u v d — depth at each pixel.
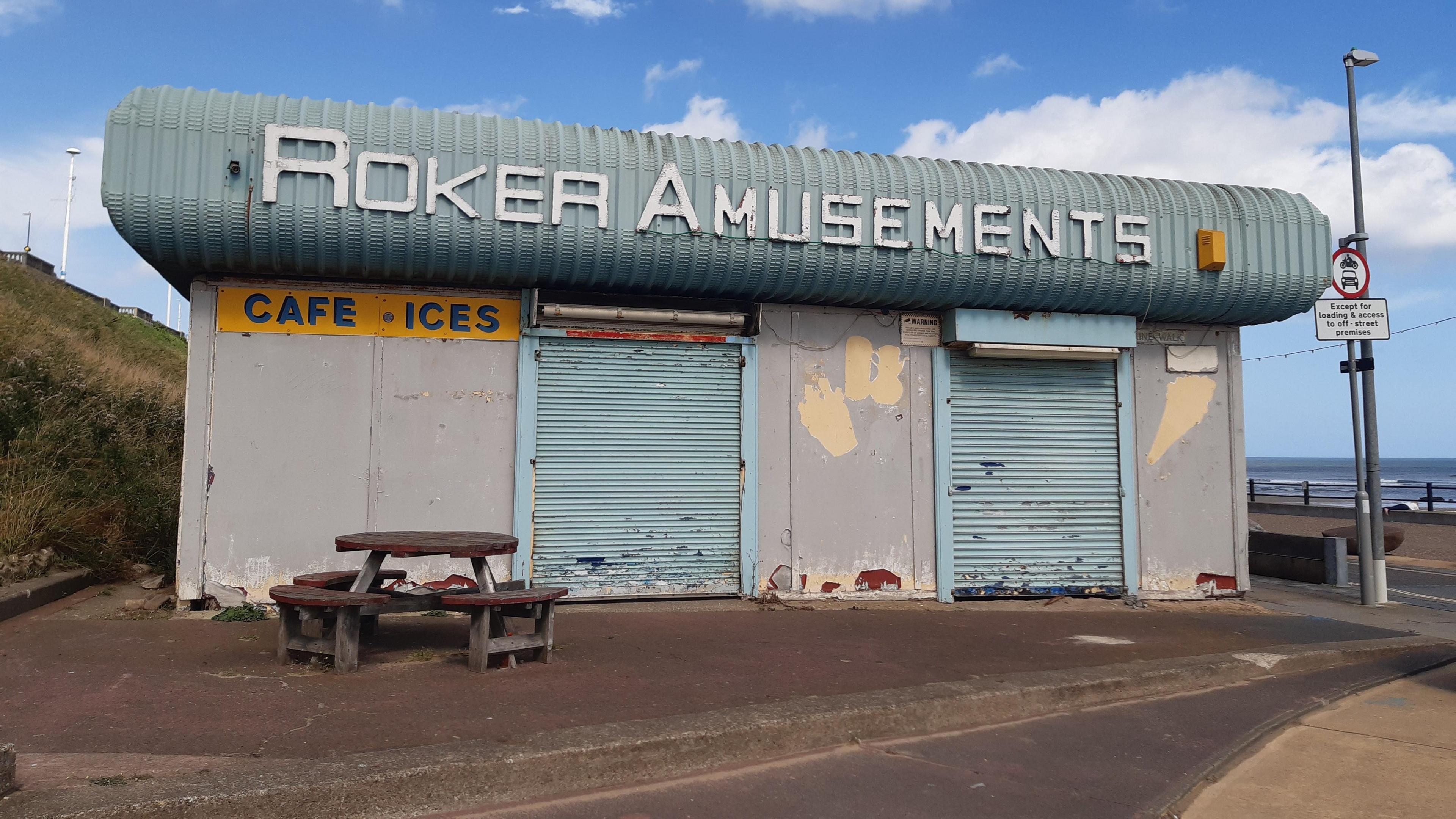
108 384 12.12
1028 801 3.81
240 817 3.15
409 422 7.39
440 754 3.61
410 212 6.88
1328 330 9.30
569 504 7.64
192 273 7.09
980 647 6.46
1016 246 8.27
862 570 8.27
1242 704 5.46
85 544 7.56
